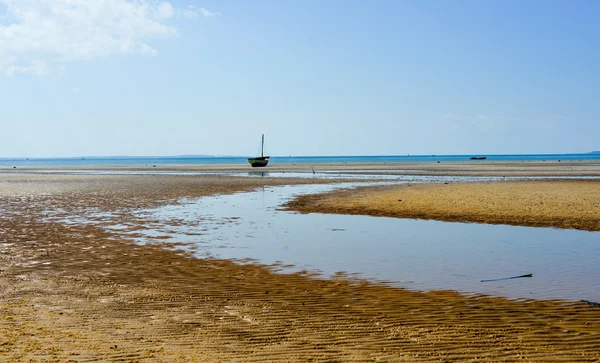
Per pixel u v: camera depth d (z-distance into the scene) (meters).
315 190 39.06
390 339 7.84
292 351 7.29
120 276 12.46
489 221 21.89
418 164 126.06
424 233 19.06
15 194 35.53
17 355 6.93
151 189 40.72
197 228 20.36
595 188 36.97
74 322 8.62
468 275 12.49
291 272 12.90
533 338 7.89
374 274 12.64
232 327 8.42
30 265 13.66
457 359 7.02
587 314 9.21
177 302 10.05
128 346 7.41
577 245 16.53
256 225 21.22
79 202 30.12
